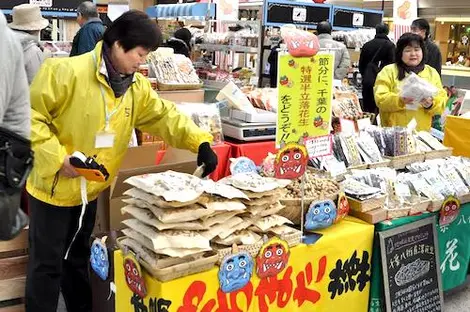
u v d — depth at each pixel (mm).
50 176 2113
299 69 2322
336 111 3816
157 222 1857
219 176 3180
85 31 4836
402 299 2596
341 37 7465
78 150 2219
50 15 6215
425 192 2809
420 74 3674
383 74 3756
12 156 1404
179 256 1807
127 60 2111
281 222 2184
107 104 2189
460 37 8273
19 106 1412
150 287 1874
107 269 2162
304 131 2398
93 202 2520
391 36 8312
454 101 5504
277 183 2191
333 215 2434
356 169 2998
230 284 1976
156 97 2395
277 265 2107
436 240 2787
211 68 6816
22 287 2627
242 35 6754
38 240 2350
